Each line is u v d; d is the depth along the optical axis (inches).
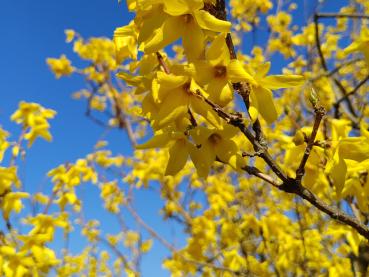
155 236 187.9
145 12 46.2
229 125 49.6
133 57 51.0
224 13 46.2
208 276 183.3
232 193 185.8
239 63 44.5
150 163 204.2
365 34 52.1
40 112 141.7
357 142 52.4
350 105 150.8
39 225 128.2
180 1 42.8
